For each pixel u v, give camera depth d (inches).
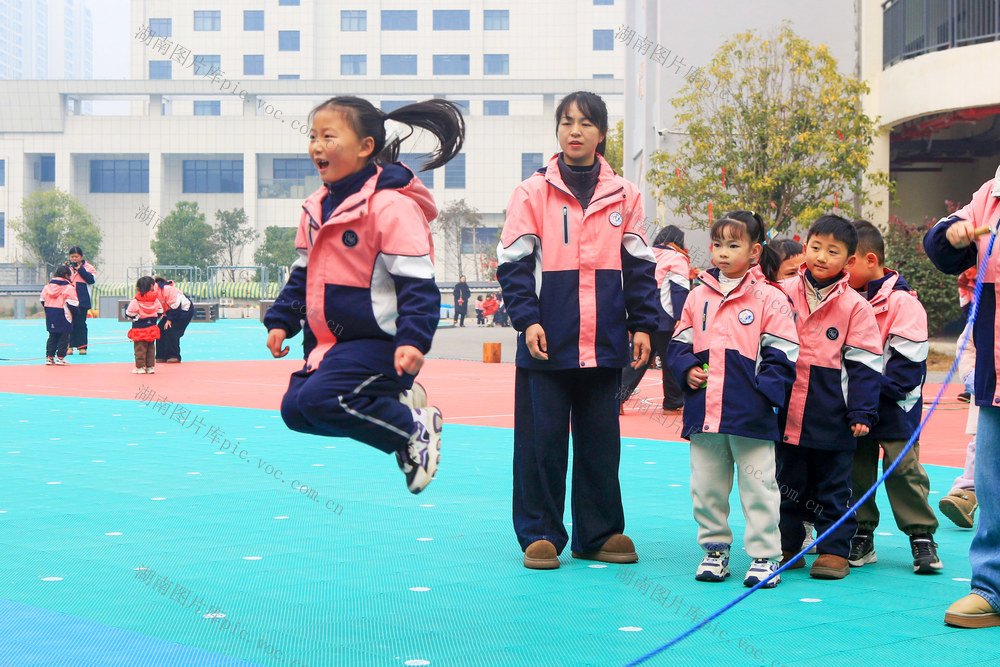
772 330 161.3
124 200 2711.6
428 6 2819.9
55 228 2348.7
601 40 2800.2
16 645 123.6
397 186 125.4
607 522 175.0
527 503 174.6
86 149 2635.3
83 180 2704.2
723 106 666.8
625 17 983.6
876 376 165.6
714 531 162.9
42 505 218.8
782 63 680.4
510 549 180.7
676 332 168.9
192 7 2837.1
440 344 937.5
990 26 627.2
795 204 660.1
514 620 136.6
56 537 187.2
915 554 168.9
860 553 174.6
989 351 138.5
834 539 165.0
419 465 123.9
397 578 159.5
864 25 719.7
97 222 2645.2
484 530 196.9
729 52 711.1
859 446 178.2
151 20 2851.9
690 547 185.5
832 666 117.4
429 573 162.7
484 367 681.0
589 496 175.5
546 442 173.0
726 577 162.4
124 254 2711.6
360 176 126.7
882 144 703.1
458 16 2819.9
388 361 122.5
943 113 651.5
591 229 172.4
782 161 653.3
